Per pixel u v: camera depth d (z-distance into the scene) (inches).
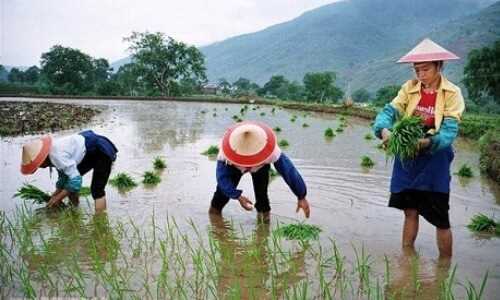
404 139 205.3
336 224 267.1
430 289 187.2
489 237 250.7
